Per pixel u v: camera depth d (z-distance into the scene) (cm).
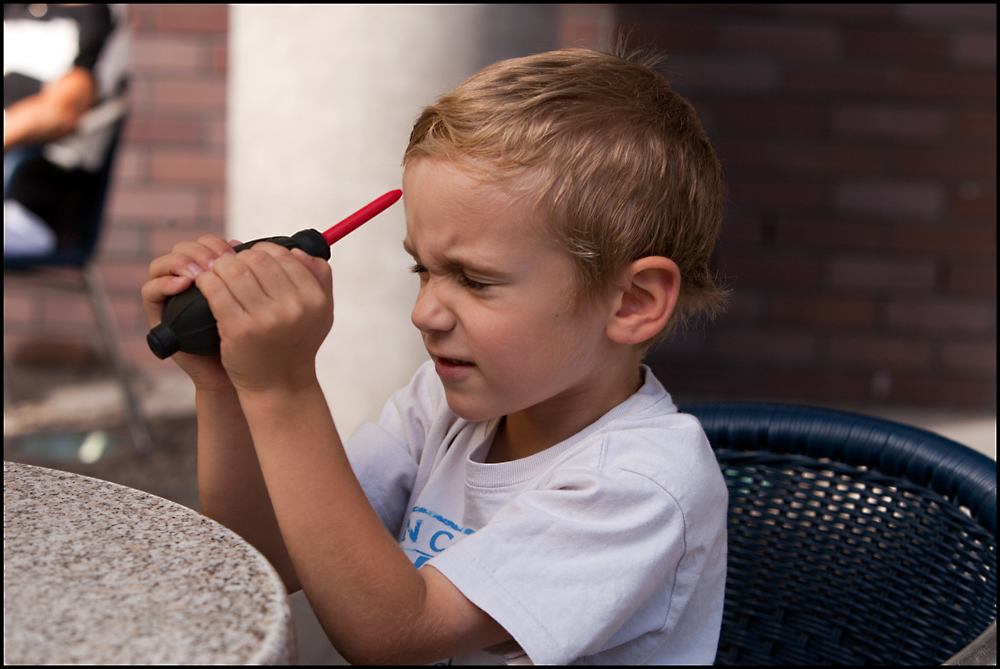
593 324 70
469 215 66
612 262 68
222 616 43
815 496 90
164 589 45
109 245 300
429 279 71
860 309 287
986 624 74
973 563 77
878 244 285
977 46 277
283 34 189
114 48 231
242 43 193
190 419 261
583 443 72
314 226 190
